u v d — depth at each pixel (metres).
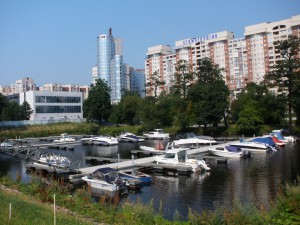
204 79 92.12
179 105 84.94
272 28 139.12
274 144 52.75
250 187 27.94
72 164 38.94
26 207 16.64
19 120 107.75
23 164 43.69
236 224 13.27
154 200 24.89
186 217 20.64
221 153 45.59
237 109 81.56
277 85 73.62
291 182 29.09
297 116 76.69
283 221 12.52
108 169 28.91
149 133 81.31
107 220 15.91
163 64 175.62
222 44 153.25
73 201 19.19
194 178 32.44
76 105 126.94
